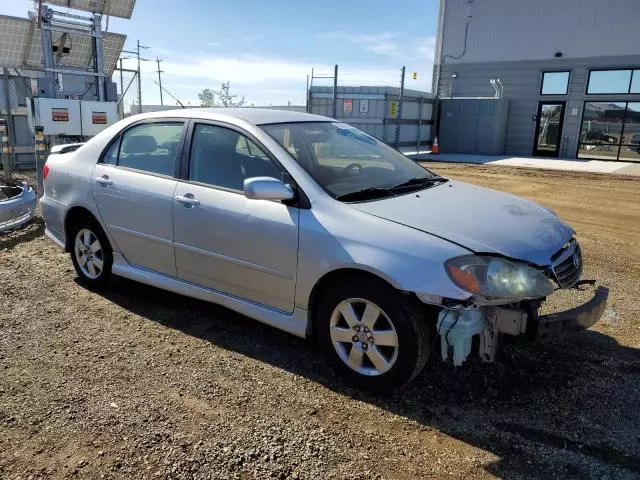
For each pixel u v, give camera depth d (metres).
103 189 4.52
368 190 3.59
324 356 3.70
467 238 3.05
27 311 4.39
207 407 3.10
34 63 12.34
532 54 21.42
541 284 3.01
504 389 3.34
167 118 4.32
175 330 4.10
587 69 20.27
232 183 3.81
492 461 2.70
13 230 7.04
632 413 3.11
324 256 3.25
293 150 3.73
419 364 3.06
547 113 21.48
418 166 4.51
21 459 2.64
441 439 2.87
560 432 2.93
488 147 21.77
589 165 18.14
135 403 3.11
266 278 3.59
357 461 2.68
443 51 23.61
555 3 20.58
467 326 2.96
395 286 2.99
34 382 3.32
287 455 2.70
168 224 4.08
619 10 19.38
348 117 19.45
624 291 5.09
